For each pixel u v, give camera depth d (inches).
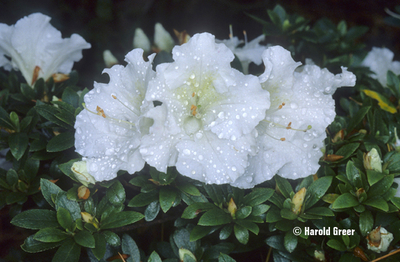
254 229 21.1
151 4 40.1
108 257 21.8
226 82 20.7
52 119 22.9
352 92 26.9
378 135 23.4
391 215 21.8
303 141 21.6
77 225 21.2
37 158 23.0
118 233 22.6
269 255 22.6
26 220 21.2
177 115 21.0
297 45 28.3
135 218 21.4
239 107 20.8
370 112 23.8
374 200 21.5
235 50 25.9
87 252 21.8
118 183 21.8
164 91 20.8
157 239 23.7
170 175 21.8
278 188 22.1
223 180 20.8
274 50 21.3
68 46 25.7
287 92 21.5
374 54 27.6
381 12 44.1
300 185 22.0
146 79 21.2
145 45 26.0
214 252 21.8
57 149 22.5
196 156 20.8
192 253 21.5
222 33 40.6
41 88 25.3
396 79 25.4
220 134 20.8
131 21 39.7
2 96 24.8
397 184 22.1
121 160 21.3
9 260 23.2
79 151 21.4
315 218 21.2
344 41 28.4
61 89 25.9
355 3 44.8
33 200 23.3
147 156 20.7
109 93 21.6
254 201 21.6
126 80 21.5
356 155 23.1
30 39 25.2
